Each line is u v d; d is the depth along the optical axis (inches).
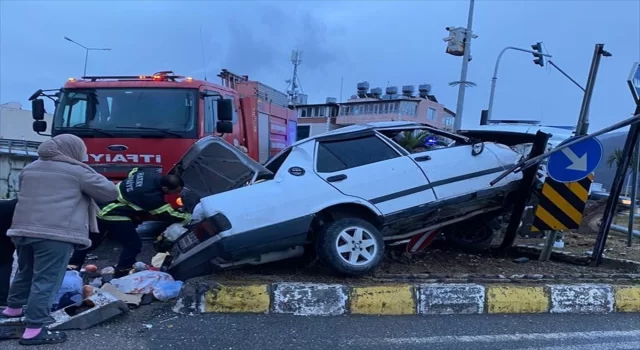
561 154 230.2
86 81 320.5
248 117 388.2
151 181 222.8
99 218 218.1
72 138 159.6
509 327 174.4
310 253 236.8
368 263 205.9
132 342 154.3
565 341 162.2
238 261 207.2
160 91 308.5
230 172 248.8
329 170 215.5
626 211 525.7
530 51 657.6
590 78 238.8
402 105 1595.7
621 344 160.4
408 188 219.3
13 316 163.6
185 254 201.2
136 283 193.3
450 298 187.8
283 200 201.9
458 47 606.2
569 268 246.4
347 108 1708.9
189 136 302.5
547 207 245.4
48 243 149.1
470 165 234.7
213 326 168.2
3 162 727.1
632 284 209.6
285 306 181.6
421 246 246.1
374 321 177.0
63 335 153.8
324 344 156.3
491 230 275.3
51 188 151.4
